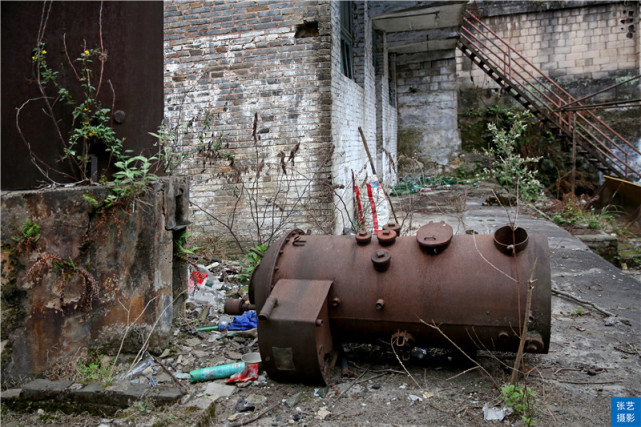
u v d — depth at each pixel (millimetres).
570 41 17172
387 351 3717
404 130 17516
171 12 6992
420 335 3217
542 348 3002
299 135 6742
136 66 3787
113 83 3643
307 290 3230
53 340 3205
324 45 6641
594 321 4371
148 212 3537
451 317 3098
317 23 6723
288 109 6758
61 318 3240
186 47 6984
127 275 3512
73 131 3504
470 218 9352
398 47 14375
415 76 17328
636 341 3900
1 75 3377
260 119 6824
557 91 17281
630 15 16719
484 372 3369
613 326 4234
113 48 3639
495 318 3035
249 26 6820
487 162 17375
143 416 2693
